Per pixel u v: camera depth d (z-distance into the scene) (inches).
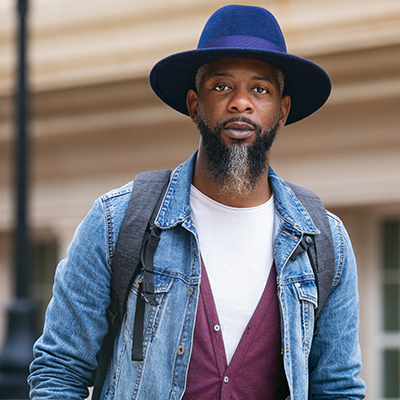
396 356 410.0
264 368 120.0
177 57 124.6
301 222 128.0
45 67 465.1
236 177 122.5
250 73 122.7
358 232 421.7
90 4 452.8
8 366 336.8
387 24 371.9
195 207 127.6
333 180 404.2
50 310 124.6
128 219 122.9
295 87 134.0
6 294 543.8
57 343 121.4
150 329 118.5
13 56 486.9
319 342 130.4
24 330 344.8
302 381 121.1
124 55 445.1
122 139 462.3
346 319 130.5
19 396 332.2
